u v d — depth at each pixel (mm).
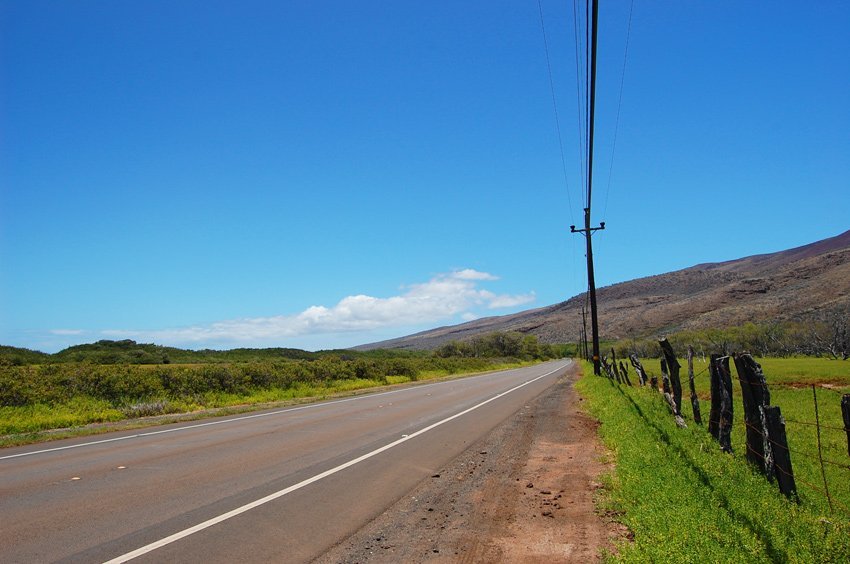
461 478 8875
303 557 5473
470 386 34219
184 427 15234
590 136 12578
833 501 7395
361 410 19641
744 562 4879
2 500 7383
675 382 13867
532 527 6375
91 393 20547
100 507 7047
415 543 5895
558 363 95688
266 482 8477
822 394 21703
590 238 35781
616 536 6000
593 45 9141
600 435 12766
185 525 6348
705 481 7543
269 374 28906
